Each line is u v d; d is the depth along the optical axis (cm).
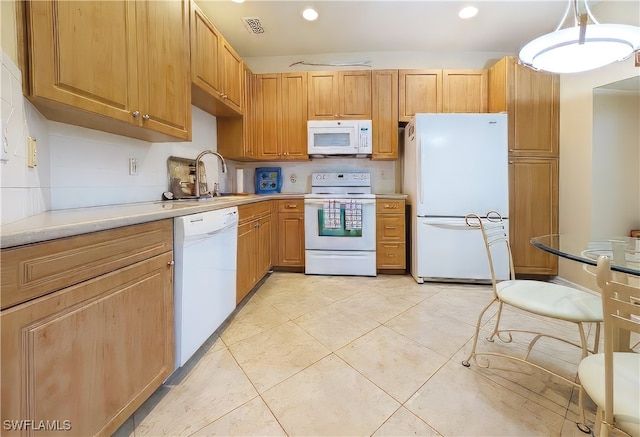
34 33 94
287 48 317
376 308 216
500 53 321
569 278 262
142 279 105
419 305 221
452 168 263
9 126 85
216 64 222
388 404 118
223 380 133
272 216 300
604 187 240
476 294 245
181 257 126
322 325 188
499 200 259
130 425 107
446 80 298
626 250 125
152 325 111
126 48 129
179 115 171
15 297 64
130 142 175
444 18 259
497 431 104
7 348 63
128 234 98
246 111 296
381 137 307
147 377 108
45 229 69
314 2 237
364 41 301
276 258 304
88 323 83
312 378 135
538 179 270
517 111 269
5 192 82
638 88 233
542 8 243
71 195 137
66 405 76
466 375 137
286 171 349
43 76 96
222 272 168
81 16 107
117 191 165
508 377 135
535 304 123
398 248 293
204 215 145
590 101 239
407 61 326
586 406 116
